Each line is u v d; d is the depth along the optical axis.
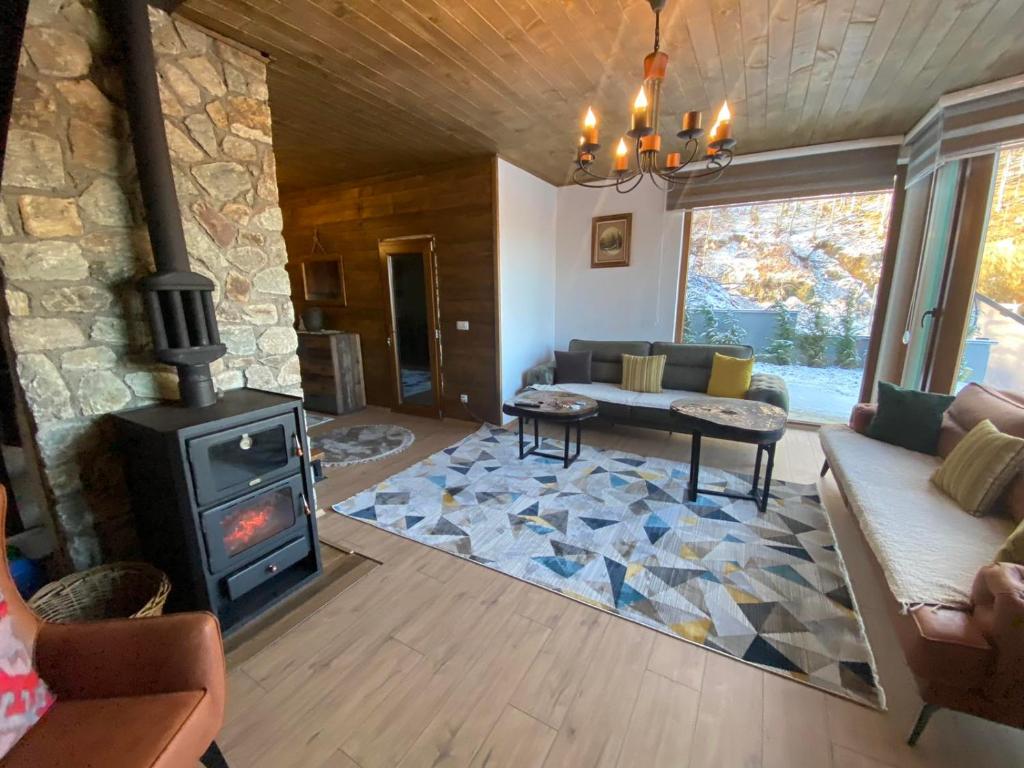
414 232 4.65
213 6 1.86
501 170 4.19
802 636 1.80
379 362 5.29
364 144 3.73
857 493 2.21
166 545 1.80
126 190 1.83
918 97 2.89
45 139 1.61
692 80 2.63
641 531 2.58
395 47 2.23
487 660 1.71
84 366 1.76
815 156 3.92
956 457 2.16
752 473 3.36
